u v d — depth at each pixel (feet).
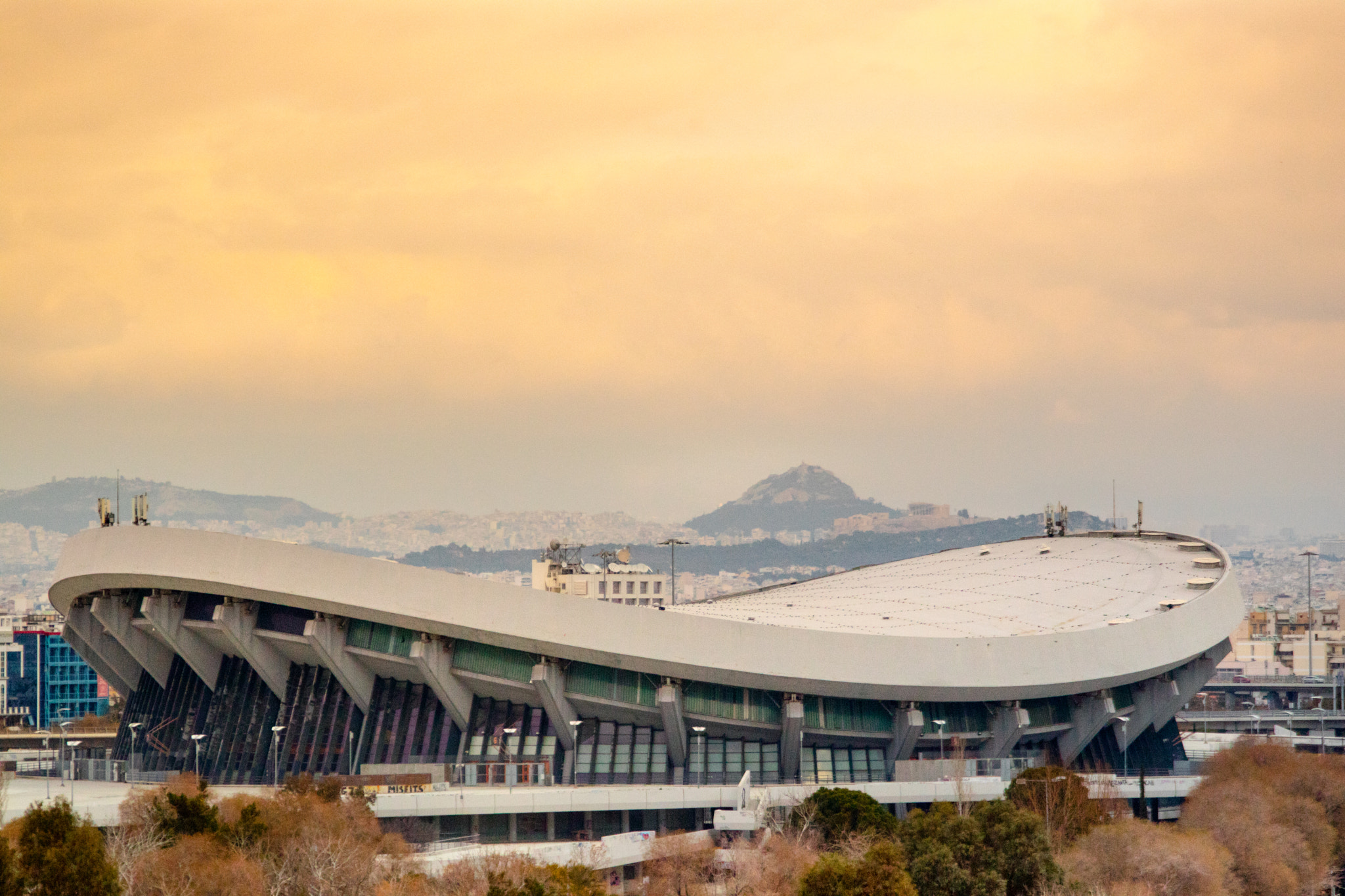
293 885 545.03
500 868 563.07
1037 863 580.71
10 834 528.63
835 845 634.84
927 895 567.59
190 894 504.43
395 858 591.37
